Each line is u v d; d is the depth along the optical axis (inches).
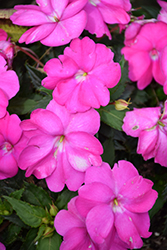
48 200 12.1
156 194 11.0
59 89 10.8
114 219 11.1
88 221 10.7
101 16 12.2
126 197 11.2
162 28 13.7
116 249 11.3
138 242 11.1
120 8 12.3
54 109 10.9
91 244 11.0
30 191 12.1
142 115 11.6
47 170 11.2
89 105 10.9
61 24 11.5
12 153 11.8
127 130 11.7
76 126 11.0
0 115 11.1
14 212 12.2
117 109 11.8
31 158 11.0
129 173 11.1
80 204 10.8
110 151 12.2
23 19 11.7
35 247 11.7
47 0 11.4
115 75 10.9
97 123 10.9
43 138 11.0
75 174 11.2
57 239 11.5
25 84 13.4
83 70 11.1
